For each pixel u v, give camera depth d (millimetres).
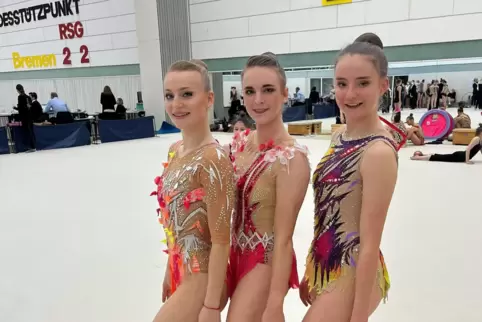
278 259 1473
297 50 11398
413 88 19250
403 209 4535
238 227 1622
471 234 3762
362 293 1319
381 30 9922
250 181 1560
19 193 5934
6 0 17984
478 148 6875
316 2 10781
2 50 19078
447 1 8930
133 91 15578
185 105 1476
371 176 1303
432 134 9539
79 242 3949
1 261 3543
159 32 13469
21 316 2652
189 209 1513
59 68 17250
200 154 1495
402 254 3369
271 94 1522
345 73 1349
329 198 1458
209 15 12742
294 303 2711
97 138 12117
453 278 2945
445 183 5645
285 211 1479
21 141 9969
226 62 12789
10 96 19797
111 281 3119
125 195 5652
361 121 1399
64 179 6789
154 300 2816
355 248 1396
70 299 2859
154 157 8742
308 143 9859
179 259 1581
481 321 2412
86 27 15836
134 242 3906
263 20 11789
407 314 2504
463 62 19078
